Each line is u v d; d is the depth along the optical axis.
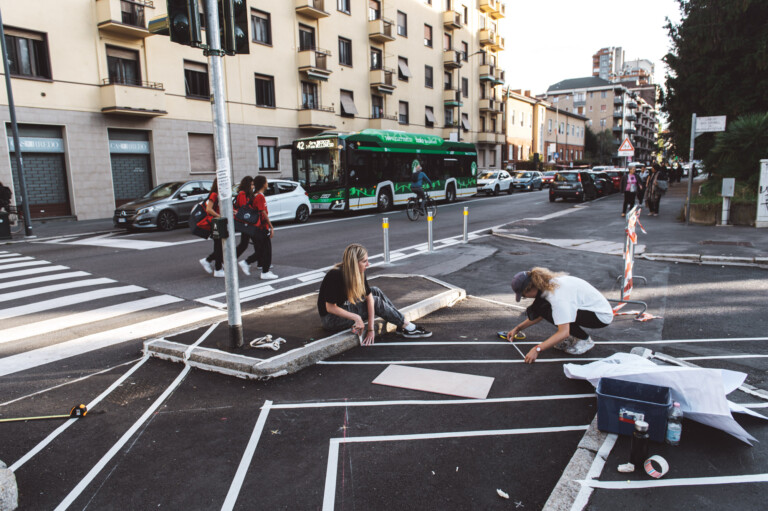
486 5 46.31
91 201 20.36
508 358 4.80
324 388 4.20
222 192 4.58
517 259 10.12
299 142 19.41
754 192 14.74
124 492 2.91
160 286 8.23
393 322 5.42
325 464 3.15
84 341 5.62
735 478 2.88
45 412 3.91
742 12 19.36
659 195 16.81
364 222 17.23
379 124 33.38
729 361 4.64
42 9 18.48
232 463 3.18
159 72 22.19
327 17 29.72
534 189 37.91
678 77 22.66
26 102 18.27
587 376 3.95
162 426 3.65
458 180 25.89
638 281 8.02
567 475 2.90
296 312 6.00
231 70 24.94
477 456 3.21
